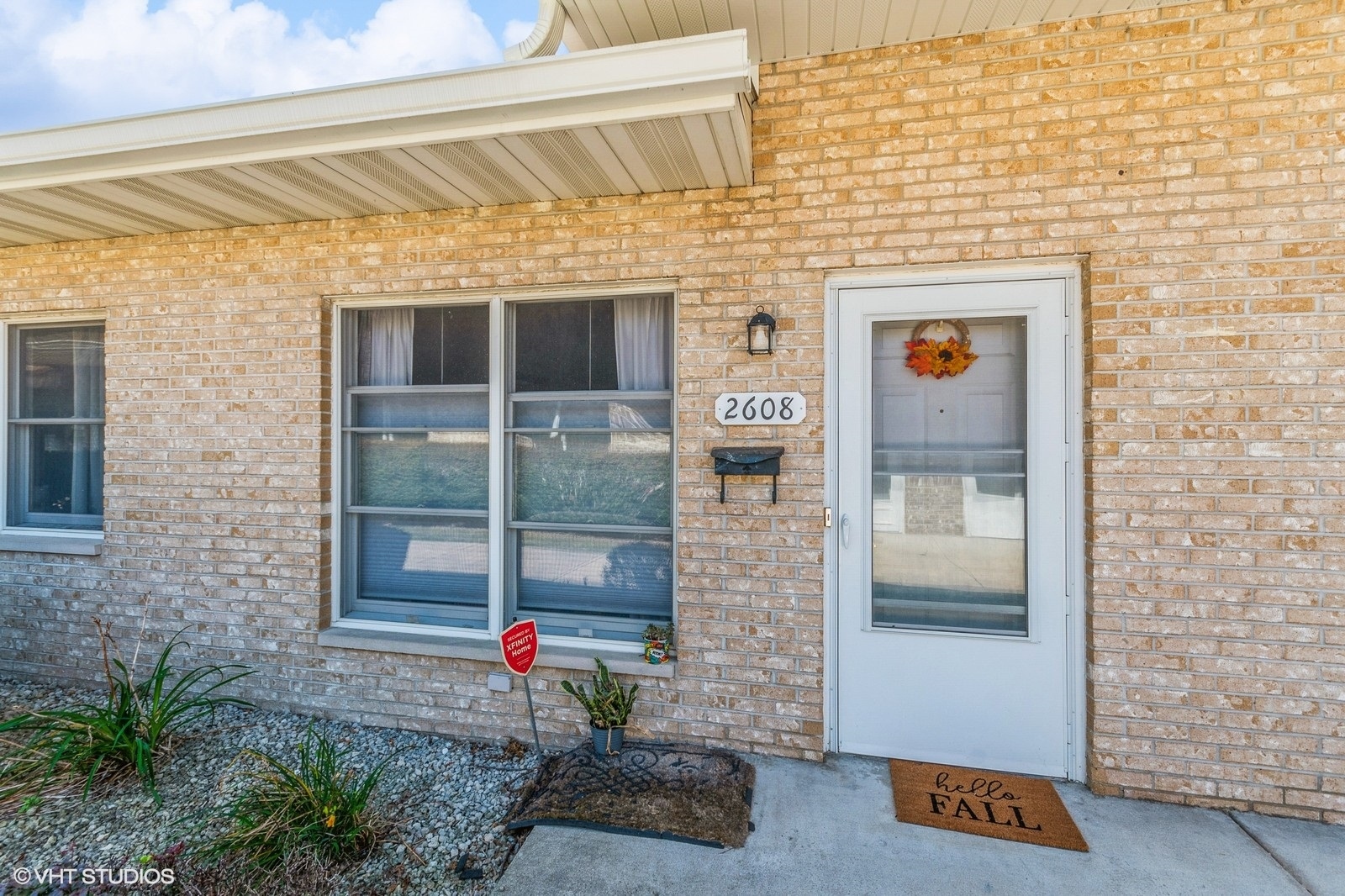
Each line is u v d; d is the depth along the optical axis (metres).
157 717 3.04
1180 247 2.71
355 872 2.32
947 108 2.93
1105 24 2.77
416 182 3.05
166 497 3.78
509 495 3.53
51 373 4.23
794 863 2.34
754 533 3.11
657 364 3.40
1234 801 2.66
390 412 3.71
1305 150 2.60
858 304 3.10
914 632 3.06
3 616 4.05
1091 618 2.81
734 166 2.90
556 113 2.47
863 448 3.10
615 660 3.23
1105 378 2.77
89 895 2.23
